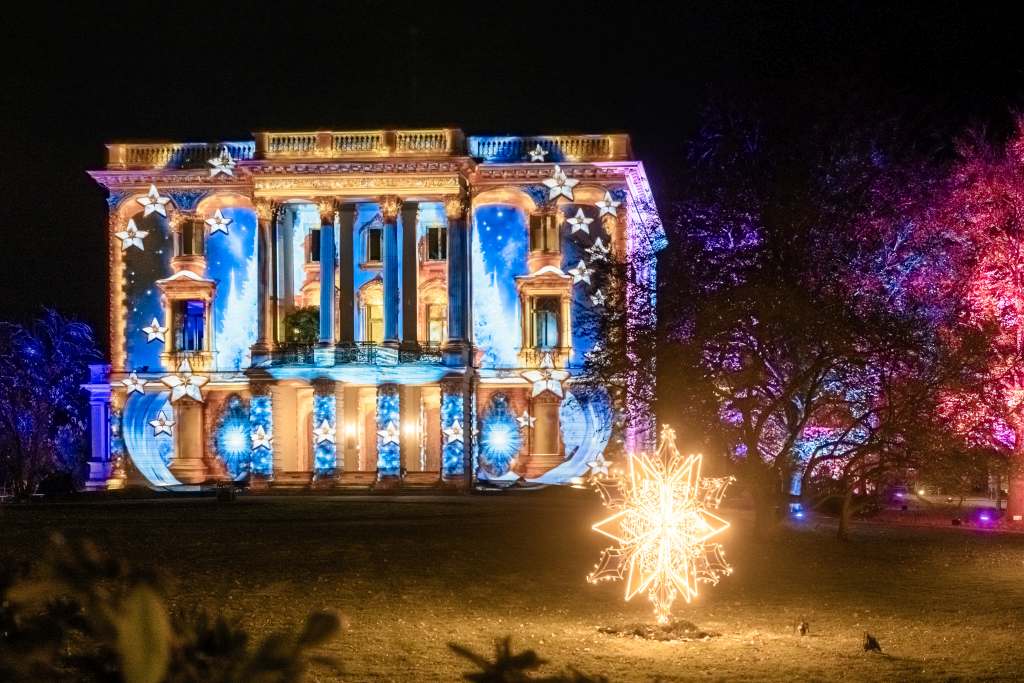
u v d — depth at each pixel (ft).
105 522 112.47
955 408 101.24
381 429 177.37
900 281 114.21
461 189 178.81
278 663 8.54
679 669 43.09
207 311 186.70
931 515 141.90
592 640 50.03
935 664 44.37
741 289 89.61
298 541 89.97
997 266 122.62
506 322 184.14
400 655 45.24
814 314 88.33
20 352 216.33
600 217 183.11
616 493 166.81
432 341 185.98
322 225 179.63
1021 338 118.73
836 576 74.90
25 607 9.52
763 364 91.97
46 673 9.39
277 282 182.50
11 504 150.82
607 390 102.06
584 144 184.85
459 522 109.81
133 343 187.83
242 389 185.98
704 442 93.35
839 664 44.27
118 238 187.83
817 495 97.71
